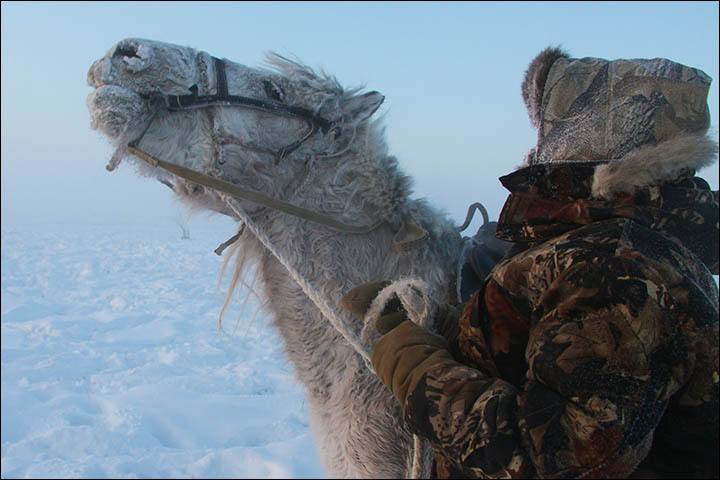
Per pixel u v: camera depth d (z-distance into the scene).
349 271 1.88
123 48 1.83
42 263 15.43
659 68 1.17
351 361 1.81
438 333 1.46
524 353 1.18
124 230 39.62
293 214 1.86
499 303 1.20
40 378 5.40
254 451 3.82
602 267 0.99
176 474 3.54
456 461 1.10
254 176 1.92
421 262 1.89
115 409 4.58
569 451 0.96
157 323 7.93
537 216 1.19
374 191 1.91
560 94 1.23
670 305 0.97
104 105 1.79
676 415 1.05
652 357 0.96
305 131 1.94
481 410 1.08
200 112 1.88
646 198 1.09
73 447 3.87
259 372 5.74
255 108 1.90
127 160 1.92
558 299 1.04
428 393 1.16
